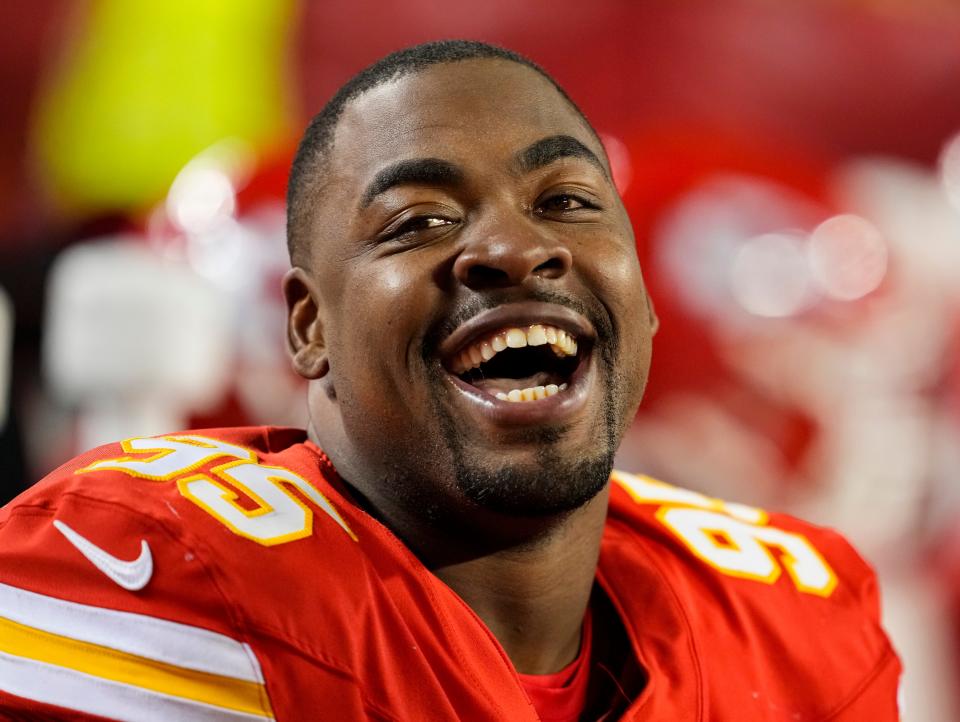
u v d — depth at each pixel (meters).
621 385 3.11
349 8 11.40
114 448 3.32
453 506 3.02
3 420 7.32
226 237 7.32
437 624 3.01
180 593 2.76
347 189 3.13
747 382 7.26
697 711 3.36
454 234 3.03
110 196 10.74
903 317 7.56
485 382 3.08
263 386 7.17
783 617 3.69
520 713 3.00
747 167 7.58
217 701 2.72
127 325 7.14
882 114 12.22
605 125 11.48
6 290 9.18
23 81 10.97
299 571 2.84
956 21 12.43
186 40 11.02
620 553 3.66
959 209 10.85
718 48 11.85
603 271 3.07
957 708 7.54
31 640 2.83
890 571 7.68
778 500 7.36
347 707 2.75
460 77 3.16
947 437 7.66
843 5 12.23
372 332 3.02
